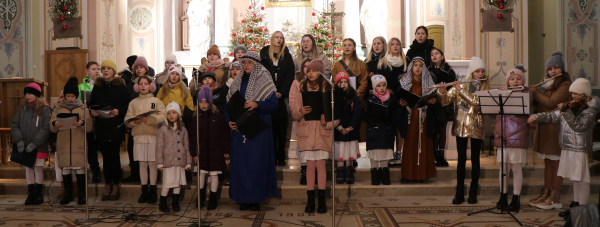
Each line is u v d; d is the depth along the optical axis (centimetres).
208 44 1118
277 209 492
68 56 852
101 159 741
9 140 663
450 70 583
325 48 925
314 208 479
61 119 522
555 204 483
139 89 550
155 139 523
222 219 451
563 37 834
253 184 475
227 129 498
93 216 468
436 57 572
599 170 643
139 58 573
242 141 480
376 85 537
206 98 490
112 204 525
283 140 615
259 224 431
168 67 657
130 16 1092
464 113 495
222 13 1102
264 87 482
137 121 515
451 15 833
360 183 567
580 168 440
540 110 502
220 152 494
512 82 490
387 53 588
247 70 486
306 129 473
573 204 470
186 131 507
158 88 618
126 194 567
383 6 1085
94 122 544
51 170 620
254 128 473
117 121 536
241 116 470
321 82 479
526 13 761
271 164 492
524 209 482
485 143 829
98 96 539
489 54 765
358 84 589
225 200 540
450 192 550
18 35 870
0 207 515
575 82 437
